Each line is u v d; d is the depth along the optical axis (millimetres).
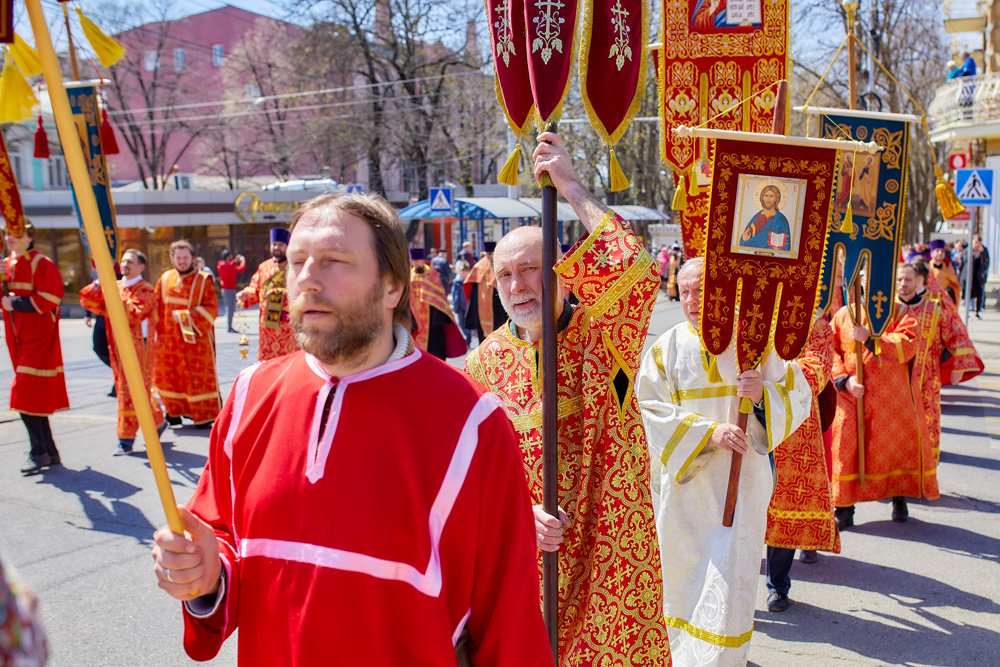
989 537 5781
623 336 2549
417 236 32188
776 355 3637
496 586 1746
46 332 7102
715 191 3357
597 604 2545
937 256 11312
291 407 1757
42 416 7262
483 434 1742
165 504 1596
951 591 4867
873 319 5363
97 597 4691
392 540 1622
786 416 3588
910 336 5949
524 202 26953
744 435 3484
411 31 30125
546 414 2461
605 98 2637
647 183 34812
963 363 6621
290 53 32531
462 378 1820
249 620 1709
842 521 6055
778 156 3350
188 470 7246
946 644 4211
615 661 2557
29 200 27578
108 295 1501
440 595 1648
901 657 4078
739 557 3512
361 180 38312
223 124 36406
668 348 3947
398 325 1846
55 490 6707
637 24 2654
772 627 4434
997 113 20922
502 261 2736
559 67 2543
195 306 8648
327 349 1671
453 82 31406
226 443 1837
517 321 2725
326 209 1727
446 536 1684
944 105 22312
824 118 5039
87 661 3979
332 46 30281
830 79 21984
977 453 7977
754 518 3570
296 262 1723
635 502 2607
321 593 1608
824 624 4457
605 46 2627
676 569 3684
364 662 1604
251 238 30828
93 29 2049
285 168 35688
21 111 2121
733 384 3760
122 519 6008
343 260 1688
